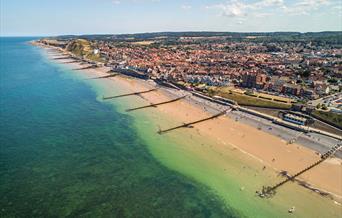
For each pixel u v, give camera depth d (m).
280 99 157.50
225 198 72.00
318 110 133.50
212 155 94.88
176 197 72.19
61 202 68.12
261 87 185.38
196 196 72.75
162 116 136.00
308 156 93.75
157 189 75.31
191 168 86.50
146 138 109.06
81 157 92.00
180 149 99.44
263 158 92.56
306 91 166.75
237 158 92.69
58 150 96.56
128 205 68.50
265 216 65.38
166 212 66.56
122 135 111.88
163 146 101.94
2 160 87.38
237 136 111.00
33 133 111.38
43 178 78.06
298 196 72.44
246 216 65.50
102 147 100.31
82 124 123.69
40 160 88.62
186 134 113.12
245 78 192.62
